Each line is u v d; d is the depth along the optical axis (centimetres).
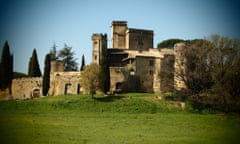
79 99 9138
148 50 13250
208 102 8975
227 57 9281
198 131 5688
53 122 6394
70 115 7625
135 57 11681
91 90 9531
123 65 12412
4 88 12219
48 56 11700
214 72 9056
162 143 4431
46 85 11519
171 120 7100
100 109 8550
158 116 7738
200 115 8050
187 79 9606
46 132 5153
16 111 8194
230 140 4831
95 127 5838
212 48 9481
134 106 8806
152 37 14712
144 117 7531
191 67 9738
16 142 4334
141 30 14538
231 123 6756
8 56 12319
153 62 11869
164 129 5828
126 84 11419
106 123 6444
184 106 8994
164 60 11688
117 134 5103
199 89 9500
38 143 4275
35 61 13225
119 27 14800
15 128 5525
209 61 9512
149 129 5778
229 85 8644
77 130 5428
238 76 8631
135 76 11606
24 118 6956
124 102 9025
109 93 10725
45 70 11594
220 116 7875
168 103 9188
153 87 11706
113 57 12675
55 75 11931
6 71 12262
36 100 9150
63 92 11688
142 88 11619
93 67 9800
